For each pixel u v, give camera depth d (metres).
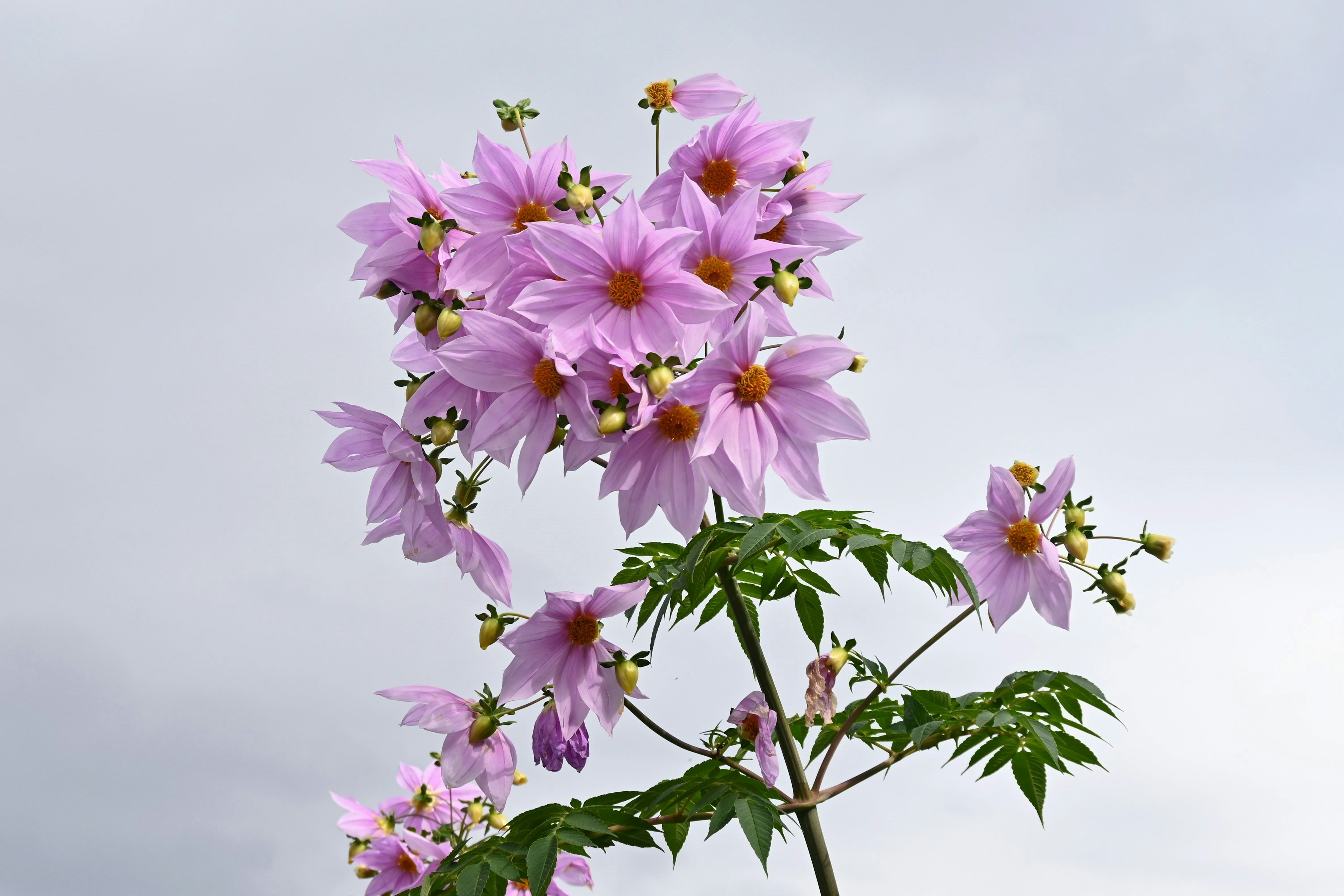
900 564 1.53
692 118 1.67
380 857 1.95
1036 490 1.66
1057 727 1.66
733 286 1.55
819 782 1.63
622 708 1.60
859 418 1.50
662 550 1.68
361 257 1.57
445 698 1.65
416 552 1.62
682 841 1.64
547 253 1.48
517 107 1.63
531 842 1.55
